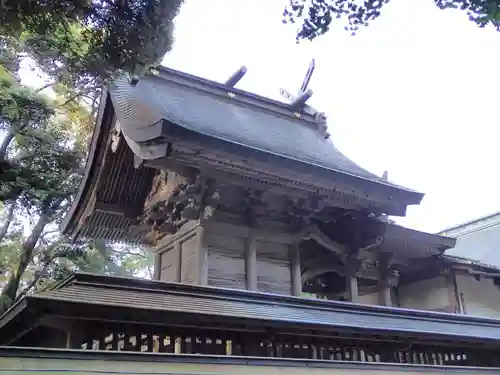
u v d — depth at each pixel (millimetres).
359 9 6465
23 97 18422
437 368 10016
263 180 12352
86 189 14602
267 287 13219
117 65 9727
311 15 6645
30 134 19391
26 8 8461
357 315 11227
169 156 10688
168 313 7934
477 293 18953
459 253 29172
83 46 10570
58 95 21688
